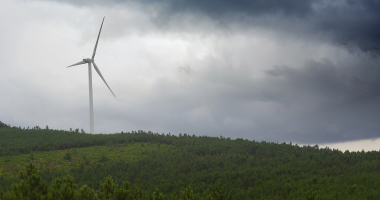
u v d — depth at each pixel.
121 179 56.34
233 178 56.44
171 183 54.06
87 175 58.12
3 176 55.22
